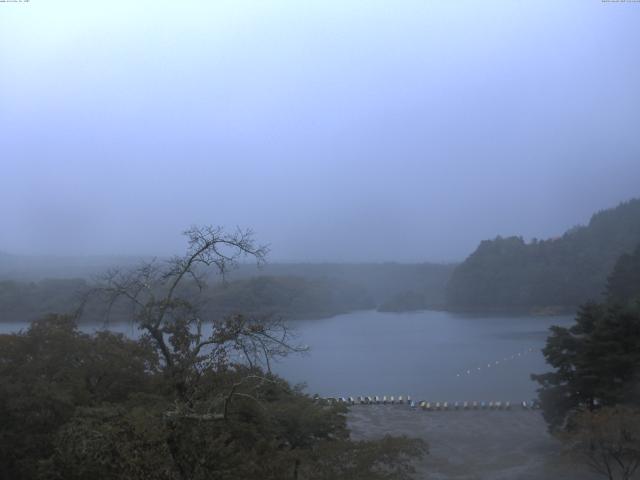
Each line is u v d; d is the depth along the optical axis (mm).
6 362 23328
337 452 19234
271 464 17859
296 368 84250
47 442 20766
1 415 21453
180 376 18391
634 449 28906
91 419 16500
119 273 30688
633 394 37625
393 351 100812
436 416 54812
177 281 18672
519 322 131250
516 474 35438
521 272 148125
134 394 19703
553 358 42531
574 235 154500
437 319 146250
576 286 138000
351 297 168000
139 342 23953
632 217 147250
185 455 15242
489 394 65562
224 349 18719
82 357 24406
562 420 42281
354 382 75250
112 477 15344
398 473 20531
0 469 21266
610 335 40125
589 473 33906
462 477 35344
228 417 16578
